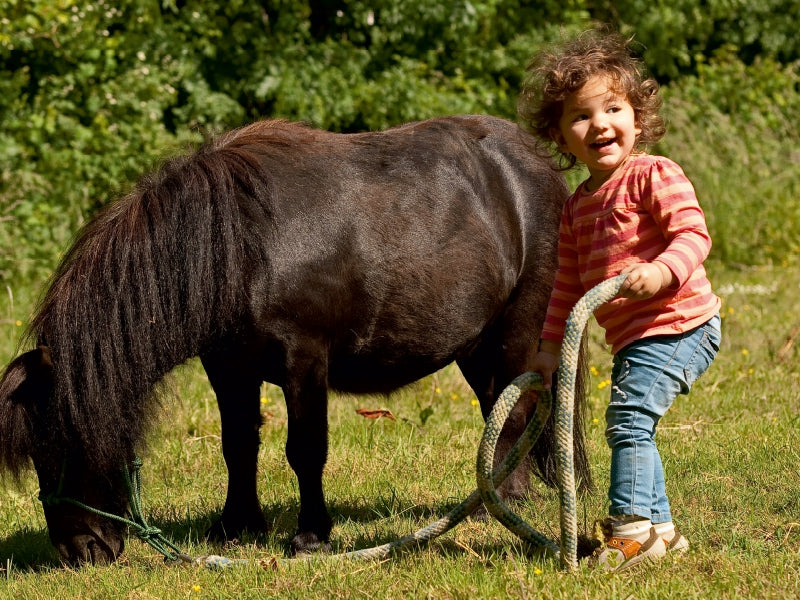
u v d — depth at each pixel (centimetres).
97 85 1322
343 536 524
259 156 498
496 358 588
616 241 420
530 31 1700
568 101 422
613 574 412
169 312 463
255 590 432
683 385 418
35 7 1243
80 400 439
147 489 646
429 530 457
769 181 1656
